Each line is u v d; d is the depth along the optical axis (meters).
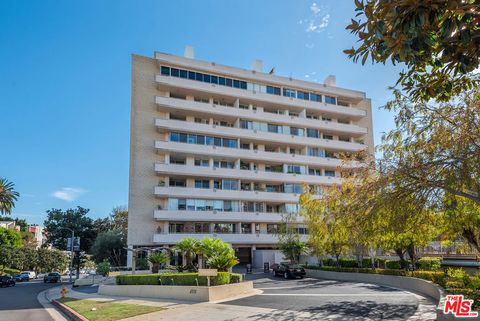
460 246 19.66
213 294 17.55
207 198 42.06
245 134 44.94
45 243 68.06
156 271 26.38
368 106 57.34
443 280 16.06
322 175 49.91
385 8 5.41
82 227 61.97
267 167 47.56
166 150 41.28
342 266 35.50
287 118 47.84
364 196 12.21
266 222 43.78
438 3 5.16
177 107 42.47
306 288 21.69
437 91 8.25
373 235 13.88
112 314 14.01
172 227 41.06
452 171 10.07
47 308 19.91
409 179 10.95
